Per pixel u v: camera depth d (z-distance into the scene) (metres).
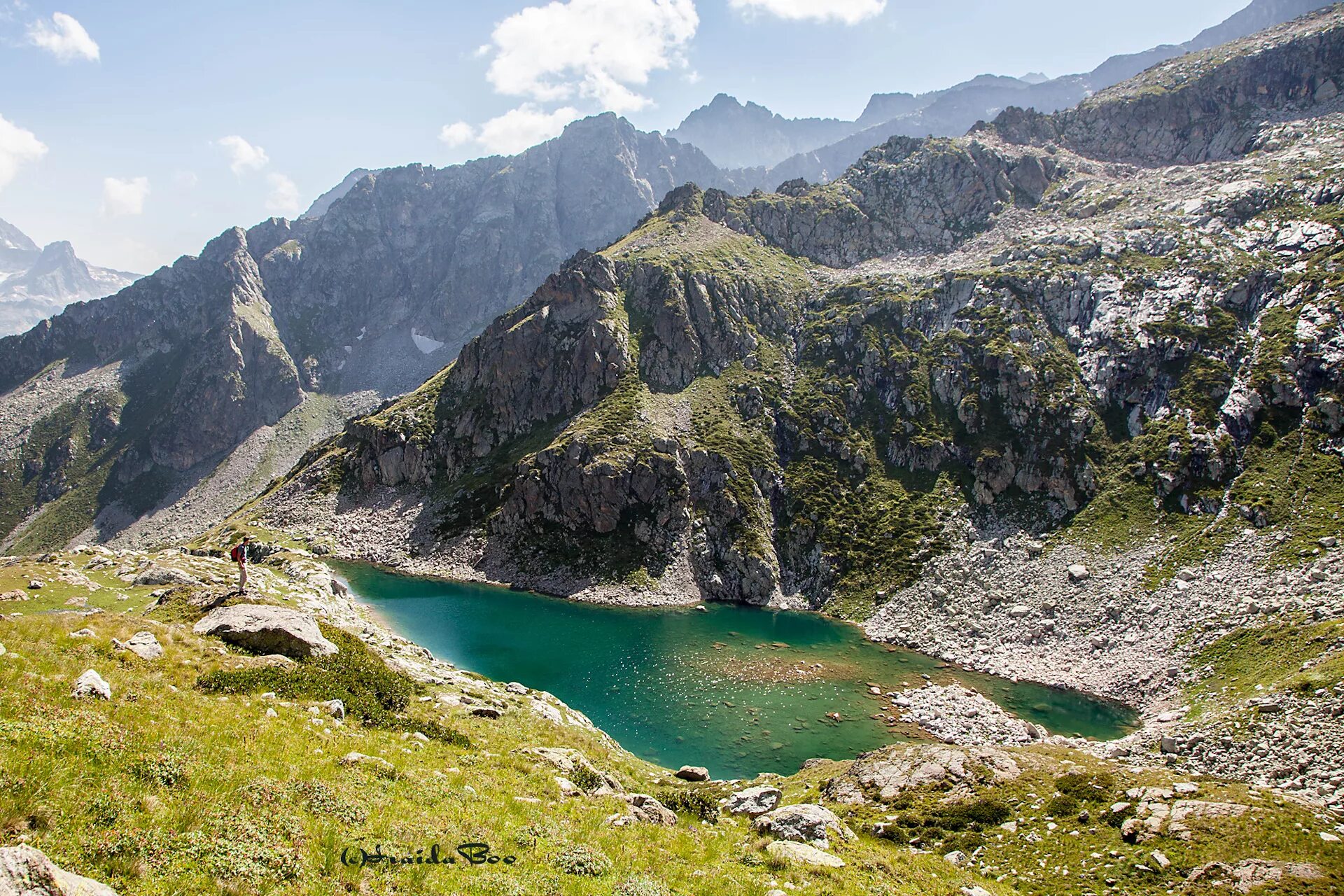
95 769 17.11
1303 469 94.75
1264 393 106.25
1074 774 44.41
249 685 30.95
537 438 160.38
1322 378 102.81
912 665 91.19
